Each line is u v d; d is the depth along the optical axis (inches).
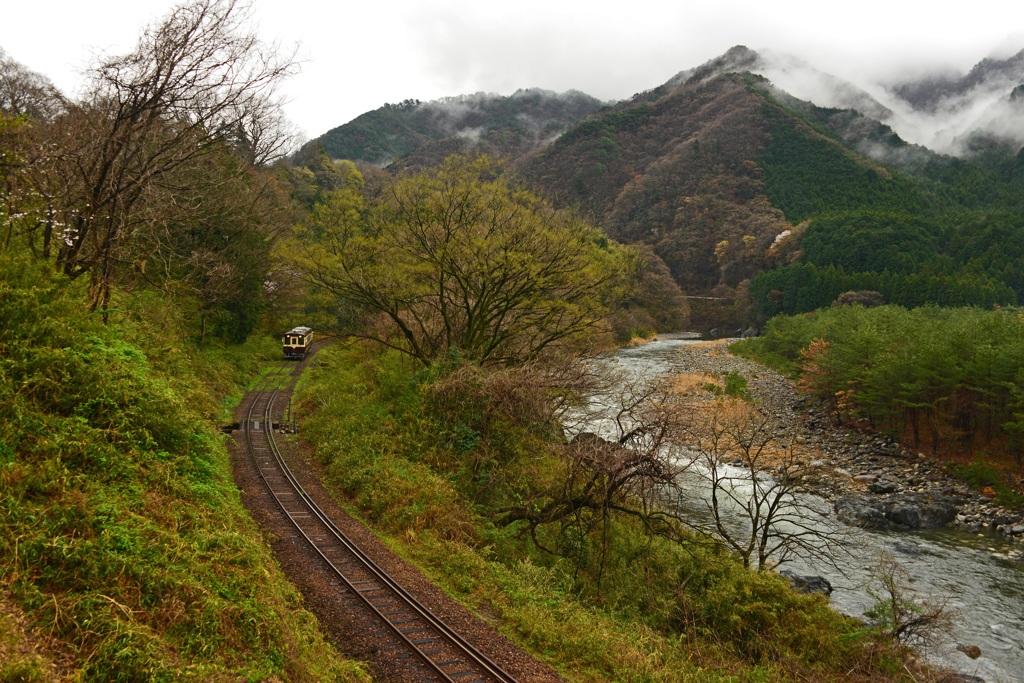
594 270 1076.5
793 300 4820.4
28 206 700.0
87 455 479.8
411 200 1039.0
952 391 1573.6
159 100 732.7
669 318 5054.1
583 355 1127.6
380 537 677.3
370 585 548.7
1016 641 754.8
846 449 1659.7
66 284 689.0
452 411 936.9
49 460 438.0
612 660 494.3
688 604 645.9
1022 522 1177.4
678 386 2272.4
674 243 6673.2
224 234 1373.0
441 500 765.9
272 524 656.4
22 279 613.3
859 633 644.1
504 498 819.4
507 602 578.2
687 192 7657.5
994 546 1082.1
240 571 444.8
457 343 1138.7
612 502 724.0
